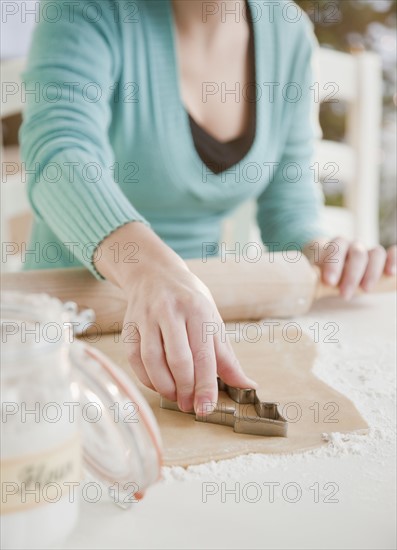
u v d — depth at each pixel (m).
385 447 0.56
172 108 1.08
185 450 0.55
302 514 0.47
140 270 0.68
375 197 1.68
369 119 1.61
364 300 0.97
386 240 2.70
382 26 2.40
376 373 0.72
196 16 1.09
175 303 0.62
